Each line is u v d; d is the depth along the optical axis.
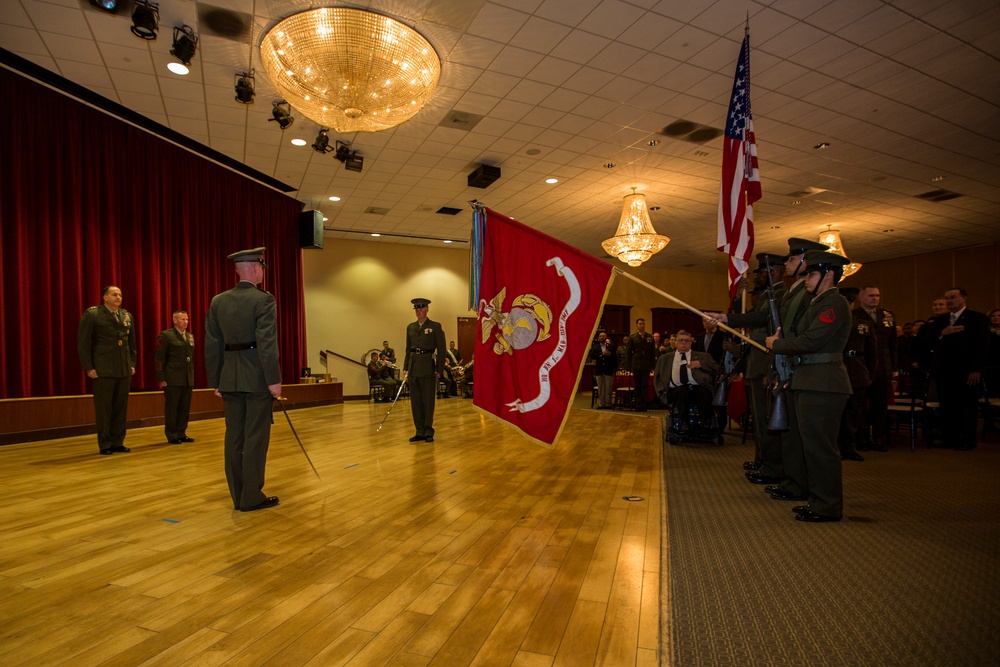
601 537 2.59
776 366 3.11
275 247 10.06
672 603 1.86
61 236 6.31
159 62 5.57
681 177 8.98
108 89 6.13
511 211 11.05
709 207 10.73
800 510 2.93
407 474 4.08
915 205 10.60
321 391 10.98
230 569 2.21
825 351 2.83
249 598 1.93
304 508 3.14
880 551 2.36
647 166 8.48
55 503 3.26
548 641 1.62
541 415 2.71
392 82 5.06
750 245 4.65
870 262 16.92
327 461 4.62
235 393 3.13
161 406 7.44
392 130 7.18
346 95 5.13
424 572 2.17
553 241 2.84
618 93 6.19
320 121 5.64
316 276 13.28
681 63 5.56
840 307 2.80
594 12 4.75
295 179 9.27
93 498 3.38
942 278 15.20
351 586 2.04
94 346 5.01
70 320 6.42
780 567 2.18
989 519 2.83
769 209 10.84
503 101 6.38
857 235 13.20
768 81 5.93
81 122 6.58
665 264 17.38
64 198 6.40
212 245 8.66
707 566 2.20
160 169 7.68
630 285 17.53
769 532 2.65
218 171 8.77
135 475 4.08
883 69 5.70
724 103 6.43
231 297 3.13
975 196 10.01
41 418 5.88
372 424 7.51
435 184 9.41
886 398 5.15
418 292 14.46
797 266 3.31
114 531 2.72
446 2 4.61
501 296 2.88
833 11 4.75
